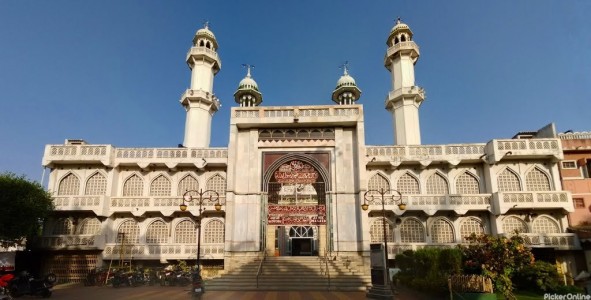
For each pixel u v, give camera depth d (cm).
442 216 3152
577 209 3047
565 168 3147
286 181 3112
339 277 2450
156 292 2256
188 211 3167
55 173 3222
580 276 2481
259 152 3178
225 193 3241
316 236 3519
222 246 3073
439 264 1988
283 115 3181
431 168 3272
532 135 3444
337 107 3167
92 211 3084
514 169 3145
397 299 1923
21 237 2809
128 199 3169
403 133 3809
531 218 3044
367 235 2853
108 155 3169
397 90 3934
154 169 3328
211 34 4312
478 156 3155
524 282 2242
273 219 3022
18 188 2706
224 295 2086
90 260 3072
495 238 2070
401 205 2383
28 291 1995
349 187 3039
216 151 3262
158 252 3083
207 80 4134
